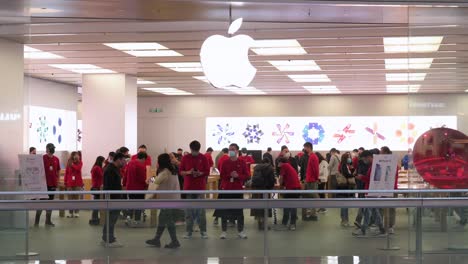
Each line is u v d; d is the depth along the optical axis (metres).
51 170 13.99
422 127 10.27
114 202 8.88
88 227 8.90
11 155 11.46
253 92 32.41
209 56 9.85
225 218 8.88
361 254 8.88
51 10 10.66
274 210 8.88
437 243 8.94
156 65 21.48
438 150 10.23
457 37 10.19
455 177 10.13
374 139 33.69
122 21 13.68
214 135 34.56
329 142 33.94
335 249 8.86
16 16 11.03
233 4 9.95
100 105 23.77
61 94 28.36
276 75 24.69
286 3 9.91
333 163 19.80
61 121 28.44
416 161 10.26
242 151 25.12
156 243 8.88
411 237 8.91
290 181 14.03
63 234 8.95
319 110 34.06
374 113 33.69
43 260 8.99
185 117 34.72
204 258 8.86
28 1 10.02
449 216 8.95
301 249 8.85
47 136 26.89
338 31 15.26
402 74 24.30
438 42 10.24
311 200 8.88
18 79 11.62
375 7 10.11
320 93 33.16
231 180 12.75
